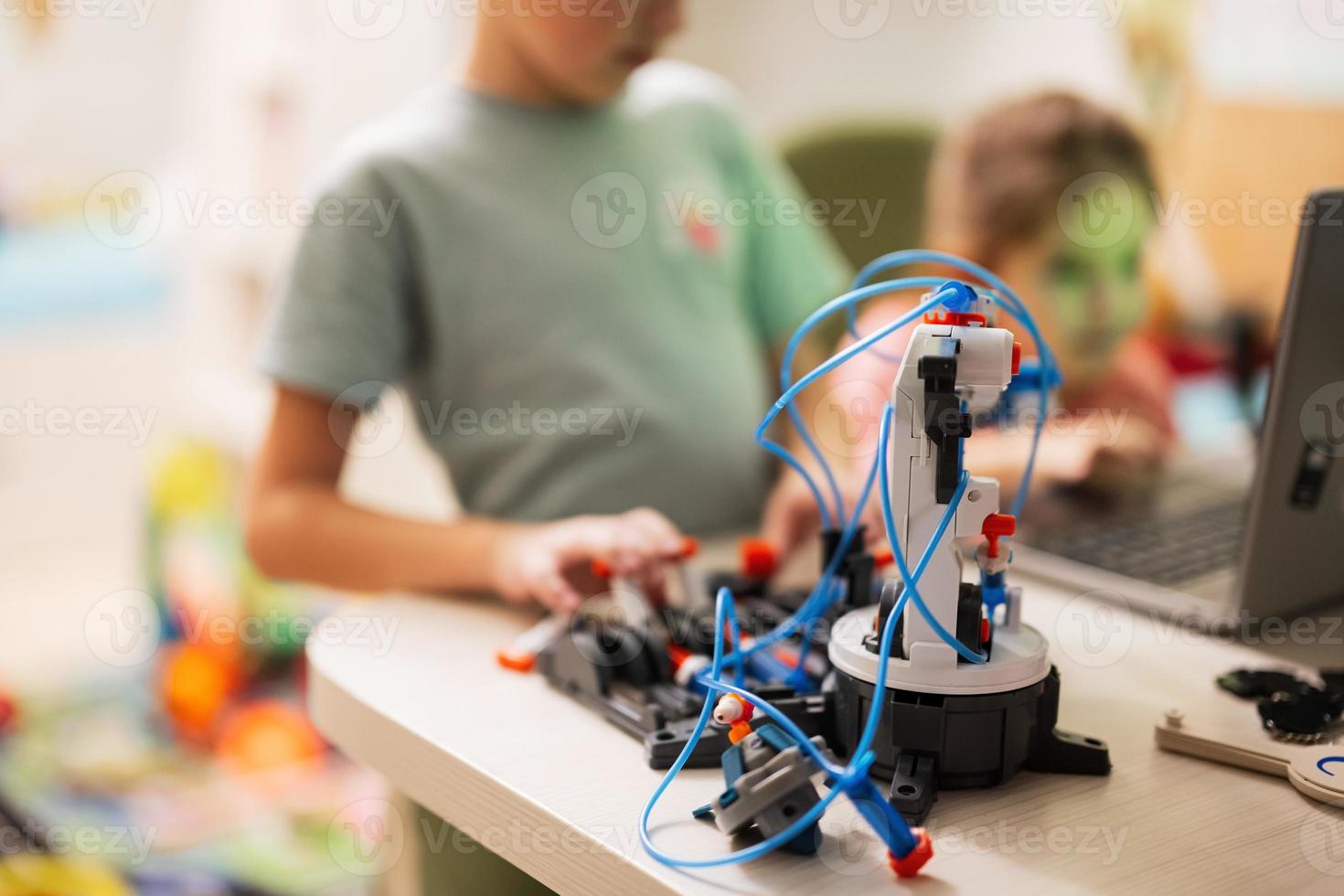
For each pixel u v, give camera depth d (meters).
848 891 0.42
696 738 0.50
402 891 0.80
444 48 1.72
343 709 0.62
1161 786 0.51
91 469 2.53
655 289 1.06
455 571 0.79
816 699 0.55
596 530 0.74
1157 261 1.47
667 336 1.06
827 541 0.63
